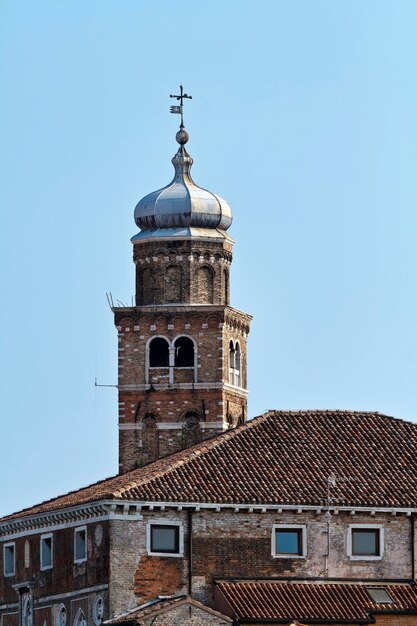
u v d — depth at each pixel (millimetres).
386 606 153000
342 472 158250
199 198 196250
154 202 196125
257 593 152250
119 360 193250
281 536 154625
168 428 192250
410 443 162750
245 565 153750
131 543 152250
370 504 155250
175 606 148375
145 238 195875
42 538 163375
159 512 152875
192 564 152875
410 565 156125
